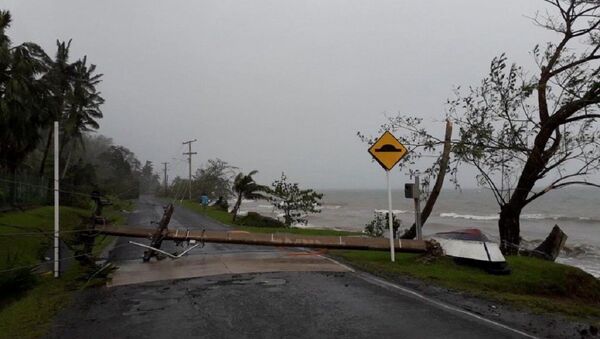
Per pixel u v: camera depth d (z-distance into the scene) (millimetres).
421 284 8422
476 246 10180
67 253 13070
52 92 33938
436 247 10883
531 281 9156
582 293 9477
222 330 5648
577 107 12727
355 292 7766
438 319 6062
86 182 47750
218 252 13172
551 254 13875
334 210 83438
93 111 44875
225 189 69062
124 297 7570
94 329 5828
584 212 68375
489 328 5672
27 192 25766
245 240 11844
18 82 23828
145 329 5770
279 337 5340
